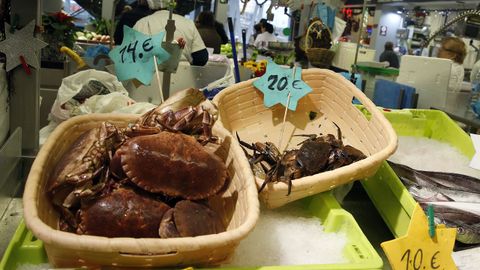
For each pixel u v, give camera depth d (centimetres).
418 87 129
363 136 83
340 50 169
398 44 264
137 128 56
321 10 151
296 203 72
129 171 50
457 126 105
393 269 53
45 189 52
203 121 60
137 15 177
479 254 62
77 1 291
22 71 72
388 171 71
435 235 56
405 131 109
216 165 55
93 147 53
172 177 51
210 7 318
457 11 210
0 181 62
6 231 60
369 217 80
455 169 93
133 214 48
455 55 175
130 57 76
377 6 256
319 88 94
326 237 62
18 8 69
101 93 91
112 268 46
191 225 48
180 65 111
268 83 89
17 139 71
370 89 146
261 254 57
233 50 102
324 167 69
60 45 124
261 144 74
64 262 45
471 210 69
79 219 49
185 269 45
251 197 53
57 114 86
